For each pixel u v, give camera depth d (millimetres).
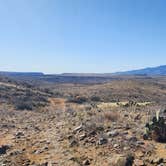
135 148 12797
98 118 20500
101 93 92438
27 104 40938
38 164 12469
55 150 14273
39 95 61969
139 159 11445
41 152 14305
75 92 95500
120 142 13766
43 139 16953
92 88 114938
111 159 11656
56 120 24391
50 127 20922
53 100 56750
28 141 16938
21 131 20250
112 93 93312
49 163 12375
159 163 10945
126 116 21609
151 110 24531
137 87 111938
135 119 19891
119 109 27984
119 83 122750
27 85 83250
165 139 13789
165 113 20141
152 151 12305
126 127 16781
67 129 18438
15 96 52000
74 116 25109
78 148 14078
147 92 104312
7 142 17062
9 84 71438
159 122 14250
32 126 22484
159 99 84562
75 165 11805
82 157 12633
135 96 87500
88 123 18031
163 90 117500
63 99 59062
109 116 20516
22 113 34250
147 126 14688
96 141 14539
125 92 98688
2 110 36031
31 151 14695
